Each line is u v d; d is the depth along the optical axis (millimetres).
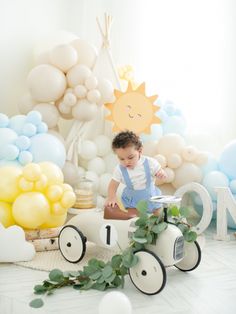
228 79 3062
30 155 2201
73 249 1884
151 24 3014
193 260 1766
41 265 1835
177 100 3096
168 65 3068
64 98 2512
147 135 2723
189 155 2600
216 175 2549
